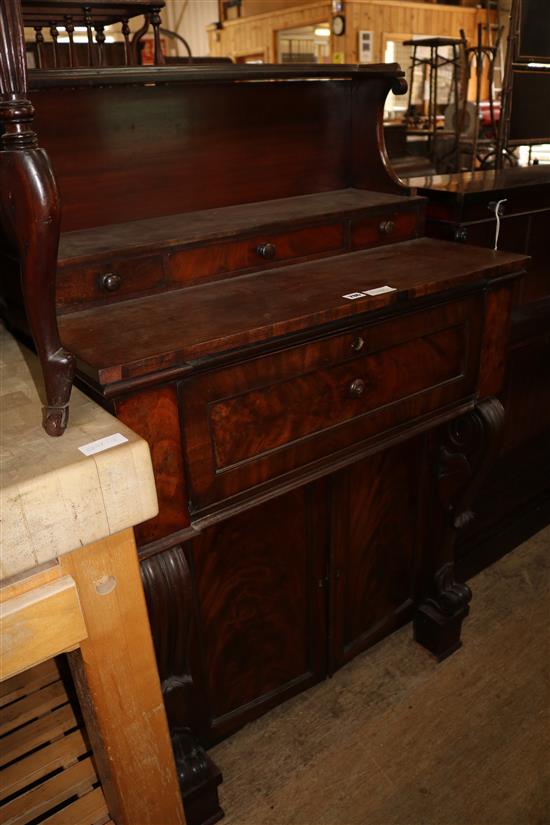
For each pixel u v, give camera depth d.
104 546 0.82
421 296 1.16
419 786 1.38
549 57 2.08
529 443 2.08
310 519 1.38
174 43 9.34
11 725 1.24
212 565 1.27
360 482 1.43
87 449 0.77
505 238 1.73
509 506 2.06
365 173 1.59
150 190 1.35
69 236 1.22
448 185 1.65
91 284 1.09
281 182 1.54
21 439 0.81
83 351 0.91
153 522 0.98
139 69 1.12
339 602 1.53
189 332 0.96
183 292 1.18
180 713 1.26
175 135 1.35
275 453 1.09
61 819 1.08
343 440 1.18
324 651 1.57
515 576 2.00
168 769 1.03
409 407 1.27
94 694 0.90
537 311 1.88
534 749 1.45
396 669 1.68
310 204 1.46
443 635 1.67
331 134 1.57
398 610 1.70
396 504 1.54
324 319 1.04
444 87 8.31
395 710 1.56
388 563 1.61
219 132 1.41
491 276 1.27
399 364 1.21
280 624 1.45
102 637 0.87
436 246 1.45
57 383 0.78
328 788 1.38
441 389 1.31
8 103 0.67
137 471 0.79
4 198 0.71
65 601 0.80
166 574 1.06
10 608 0.76
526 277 1.88
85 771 1.16
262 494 1.10
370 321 1.12
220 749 1.49
